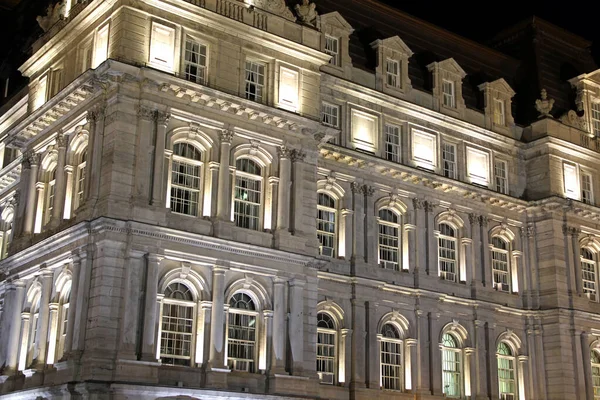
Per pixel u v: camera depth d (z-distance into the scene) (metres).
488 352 57.91
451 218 58.78
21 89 57.97
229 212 45.28
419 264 55.94
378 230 55.03
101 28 46.34
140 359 40.16
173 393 40.28
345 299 52.16
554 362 59.53
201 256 43.31
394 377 53.44
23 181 50.91
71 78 48.41
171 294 42.88
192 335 43.03
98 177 42.81
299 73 50.22
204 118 45.38
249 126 47.03
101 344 39.47
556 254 61.22
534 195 63.34
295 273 46.34
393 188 56.12
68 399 39.56
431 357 54.75
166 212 42.81
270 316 45.28
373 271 53.62
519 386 59.62
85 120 45.84
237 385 43.47
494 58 68.25
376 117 56.69
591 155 65.81
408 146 57.53
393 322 54.06
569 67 70.38
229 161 45.88
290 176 48.03
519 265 61.94
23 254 47.38
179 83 44.12
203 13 46.59
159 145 43.25
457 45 65.88
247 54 48.38
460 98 61.50
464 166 60.31
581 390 59.38
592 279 63.94
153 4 45.19
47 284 45.19
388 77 58.31
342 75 55.53
